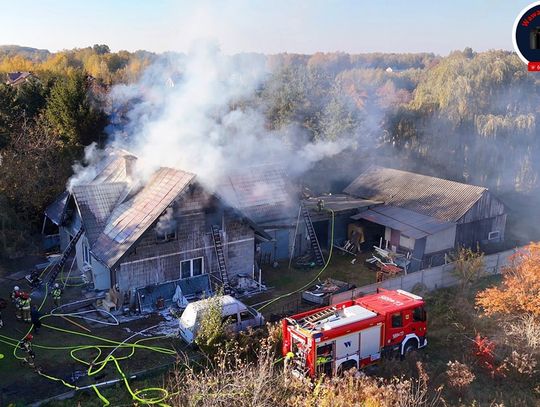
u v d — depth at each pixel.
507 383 17.52
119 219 24.27
